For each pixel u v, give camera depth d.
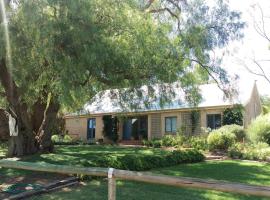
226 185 4.01
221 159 19.25
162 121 30.70
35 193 10.05
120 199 9.41
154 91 14.19
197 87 17.08
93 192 10.18
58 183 11.00
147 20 12.70
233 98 19.72
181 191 10.33
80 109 16.09
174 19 17.55
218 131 23.45
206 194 10.00
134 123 32.66
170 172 13.93
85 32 10.94
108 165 13.12
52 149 19.52
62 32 10.99
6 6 11.41
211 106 27.27
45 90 14.48
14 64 11.73
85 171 4.99
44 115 19.06
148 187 10.83
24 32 11.26
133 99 14.38
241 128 24.22
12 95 16.12
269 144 22.25
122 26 11.92
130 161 14.02
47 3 10.98
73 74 11.06
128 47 11.70
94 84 13.18
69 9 10.95
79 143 31.98
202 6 17.75
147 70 12.78
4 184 11.09
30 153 18.14
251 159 18.97
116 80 12.37
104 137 33.81
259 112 30.84
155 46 12.52
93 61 10.92
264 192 3.84
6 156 17.62
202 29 16.88
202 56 16.69
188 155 17.25
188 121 28.94
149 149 24.58
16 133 17.69
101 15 11.86
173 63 13.37
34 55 11.41
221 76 18.45
